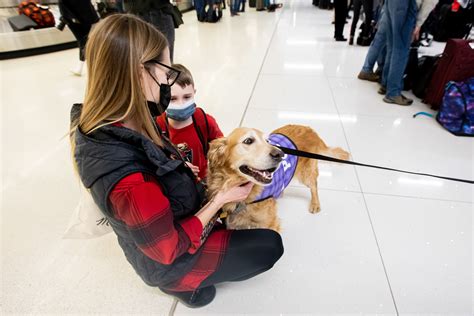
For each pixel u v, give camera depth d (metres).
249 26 7.56
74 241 1.70
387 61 3.36
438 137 2.65
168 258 0.89
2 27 5.77
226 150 1.33
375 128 2.81
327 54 5.09
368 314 1.34
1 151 2.54
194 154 1.68
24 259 1.59
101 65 0.76
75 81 4.11
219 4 8.16
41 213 1.89
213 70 4.39
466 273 1.50
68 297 1.42
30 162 2.39
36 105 3.40
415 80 3.51
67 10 3.53
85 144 0.78
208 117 1.72
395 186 2.09
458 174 2.20
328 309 1.36
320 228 1.77
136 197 0.76
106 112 0.79
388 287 1.44
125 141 0.79
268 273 1.52
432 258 1.58
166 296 1.42
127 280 1.49
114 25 0.76
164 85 0.91
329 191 2.07
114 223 0.88
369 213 1.87
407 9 2.83
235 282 1.47
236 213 1.44
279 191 1.54
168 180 0.90
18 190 2.09
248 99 3.42
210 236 1.20
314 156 1.39
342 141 2.61
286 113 3.10
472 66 2.73
